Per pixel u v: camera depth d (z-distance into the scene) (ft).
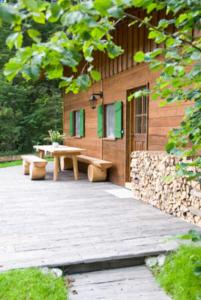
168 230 11.27
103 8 3.18
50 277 7.70
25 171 27.71
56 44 3.66
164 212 14.08
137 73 18.92
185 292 7.32
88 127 28.12
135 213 13.88
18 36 3.44
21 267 8.06
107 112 24.22
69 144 34.78
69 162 30.73
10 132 49.75
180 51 5.60
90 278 8.31
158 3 4.86
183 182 12.64
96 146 26.11
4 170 31.40
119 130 21.22
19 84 52.24
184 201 12.72
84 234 10.82
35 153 50.96
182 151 5.54
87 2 3.24
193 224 12.07
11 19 2.76
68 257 8.72
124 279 8.29
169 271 8.23
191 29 5.34
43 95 54.29
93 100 26.30
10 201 16.49
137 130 19.97
